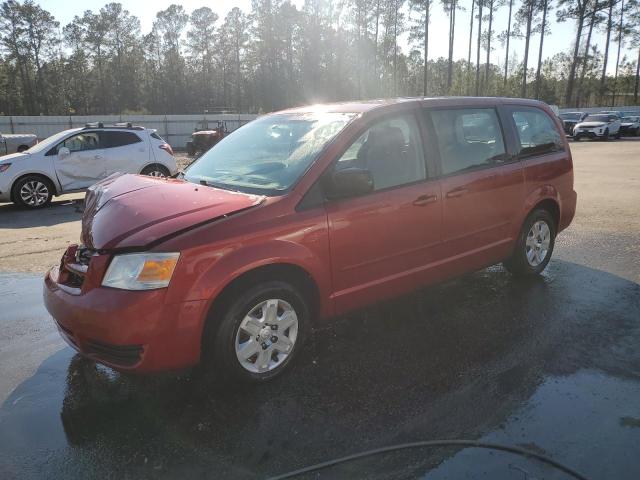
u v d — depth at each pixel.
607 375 3.59
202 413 3.25
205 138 27.09
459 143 4.59
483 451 2.83
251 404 3.33
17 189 11.03
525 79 61.44
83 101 91.38
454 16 61.28
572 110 47.25
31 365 3.91
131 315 3.02
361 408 3.26
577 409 3.20
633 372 3.63
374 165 4.01
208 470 2.73
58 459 2.85
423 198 4.18
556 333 4.25
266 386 3.54
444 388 3.47
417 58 65.81
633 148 24.16
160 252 3.07
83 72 91.31
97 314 3.07
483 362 3.81
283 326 3.57
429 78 86.25
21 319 4.80
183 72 94.00
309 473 2.69
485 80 64.75
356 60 71.56
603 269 5.88
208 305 3.18
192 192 3.71
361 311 4.80
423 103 4.43
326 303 3.77
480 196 4.64
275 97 80.25
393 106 4.21
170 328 3.09
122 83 90.75
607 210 9.19
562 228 5.74
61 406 3.36
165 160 12.88
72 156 11.56
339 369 3.75
